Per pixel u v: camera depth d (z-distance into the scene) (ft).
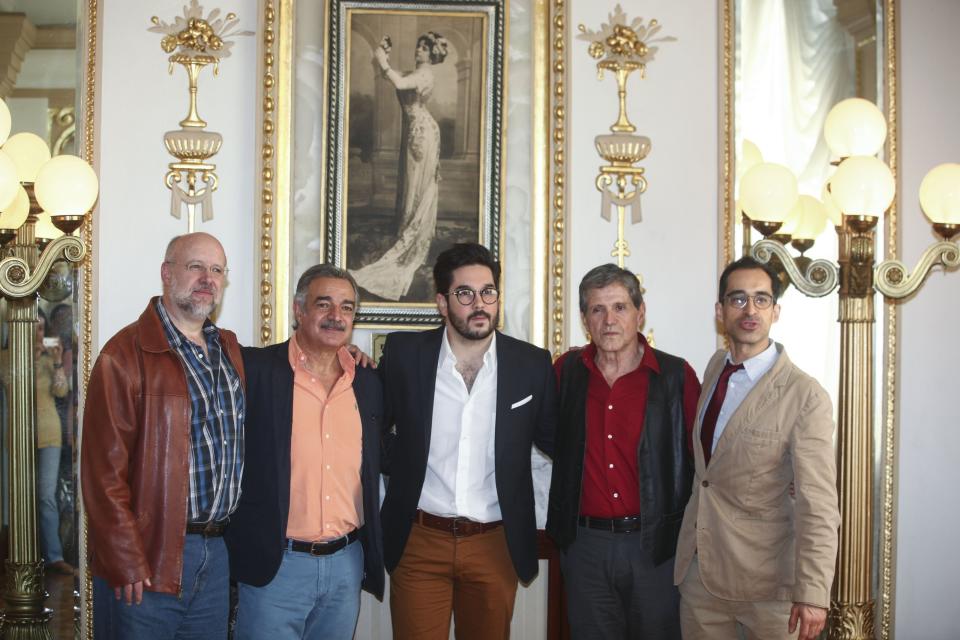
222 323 11.27
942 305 12.01
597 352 9.18
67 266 10.89
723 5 11.55
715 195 11.70
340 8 11.19
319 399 8.53
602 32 11.58
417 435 8.92
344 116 11.22
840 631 9.87
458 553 8.92
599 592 8.83
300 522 8.32
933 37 12.03
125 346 7.91
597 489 8.81
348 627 8.64
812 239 11.71
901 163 11.84
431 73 11.33
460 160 11.37
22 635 9.53
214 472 8.05
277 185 11.07
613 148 11.32
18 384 9.50
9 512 9.88
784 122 11.69
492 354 9.11
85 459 7.70
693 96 11.68
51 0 10.91
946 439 12.03
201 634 8.18
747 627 8.40
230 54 11.28
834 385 11.80
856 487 9.78
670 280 11.66
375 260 11.30
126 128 11.14
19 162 9.96
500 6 11.32
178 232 11.21
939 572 12.00
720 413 8.66
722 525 8.32
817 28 11.71
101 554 7.55
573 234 11.58
